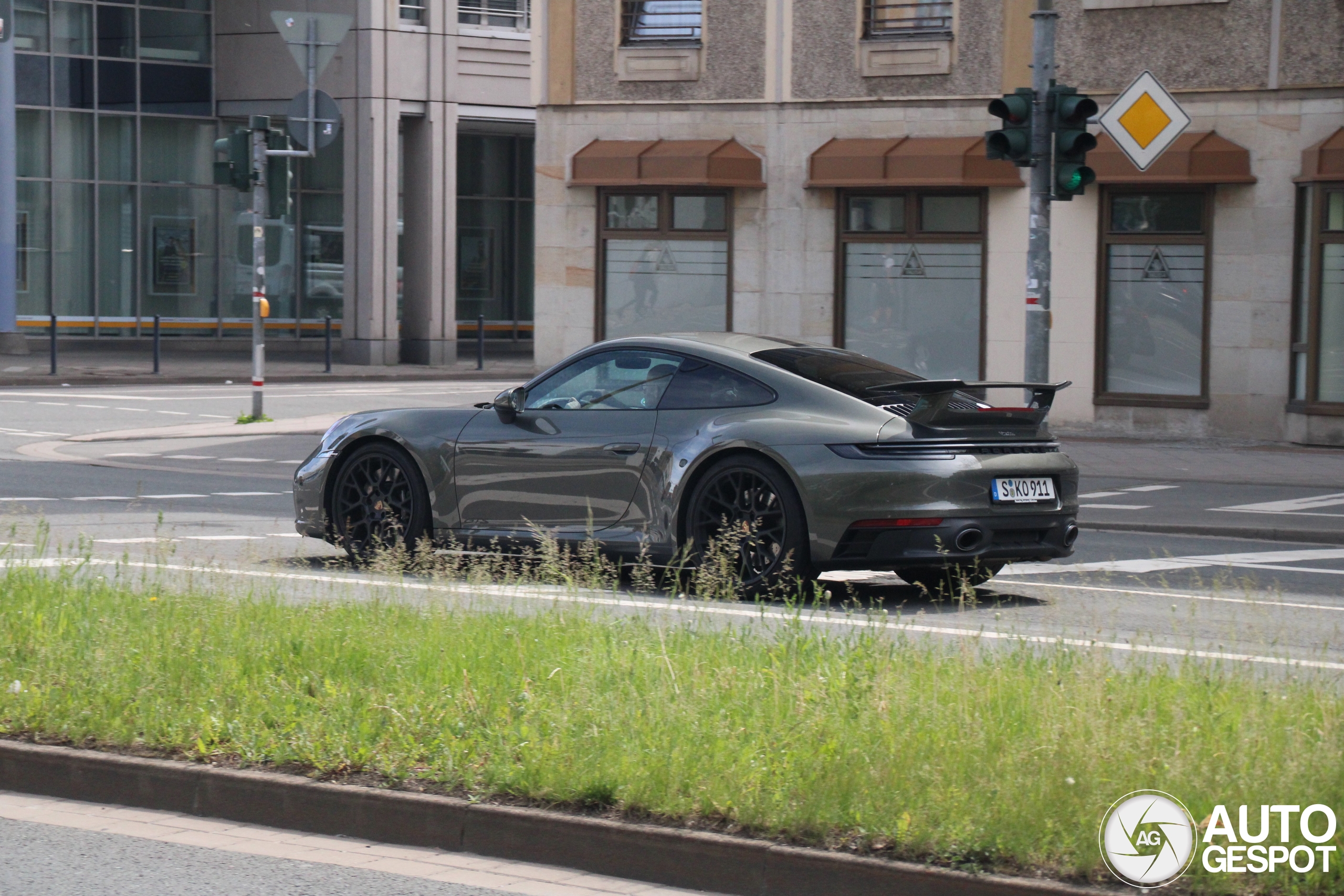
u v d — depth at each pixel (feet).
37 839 25.53
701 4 111.34
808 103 108.88
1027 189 103.81
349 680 30.83
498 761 26.08
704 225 111.96
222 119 199.72
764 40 109.81
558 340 115.75
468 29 184.24
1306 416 97.60
